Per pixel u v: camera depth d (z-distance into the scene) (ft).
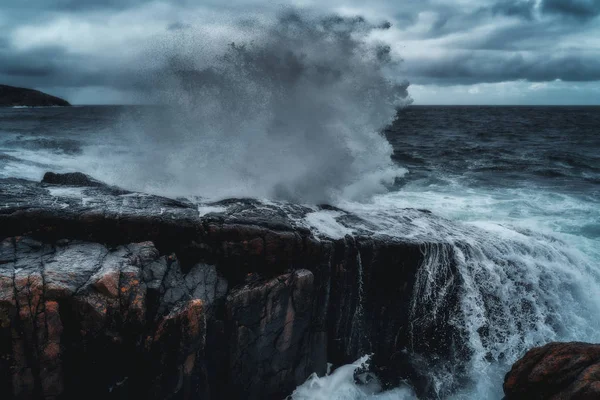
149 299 17.47
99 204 21.21
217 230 20.35
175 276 18.94
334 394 20.48
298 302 19.89
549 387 16.88
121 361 16.69
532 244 25.09
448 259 22.80
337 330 21.65
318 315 21.18
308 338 20.80
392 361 22.31
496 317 23.61
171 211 21.13
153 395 17.21
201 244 20.18
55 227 19.17
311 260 20.88
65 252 18.25
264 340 19.45
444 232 24.64
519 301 23.98
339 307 21.50
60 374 15.97
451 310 23.18
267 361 19.70
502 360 22.62
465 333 22.98
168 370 17.25
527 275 24.26
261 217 22.35
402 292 22.29
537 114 286.66
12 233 18.81
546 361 17.33
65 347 15.89
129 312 16.47
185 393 17.72
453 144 88.89
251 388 19.62
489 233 25.75
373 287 21.85
